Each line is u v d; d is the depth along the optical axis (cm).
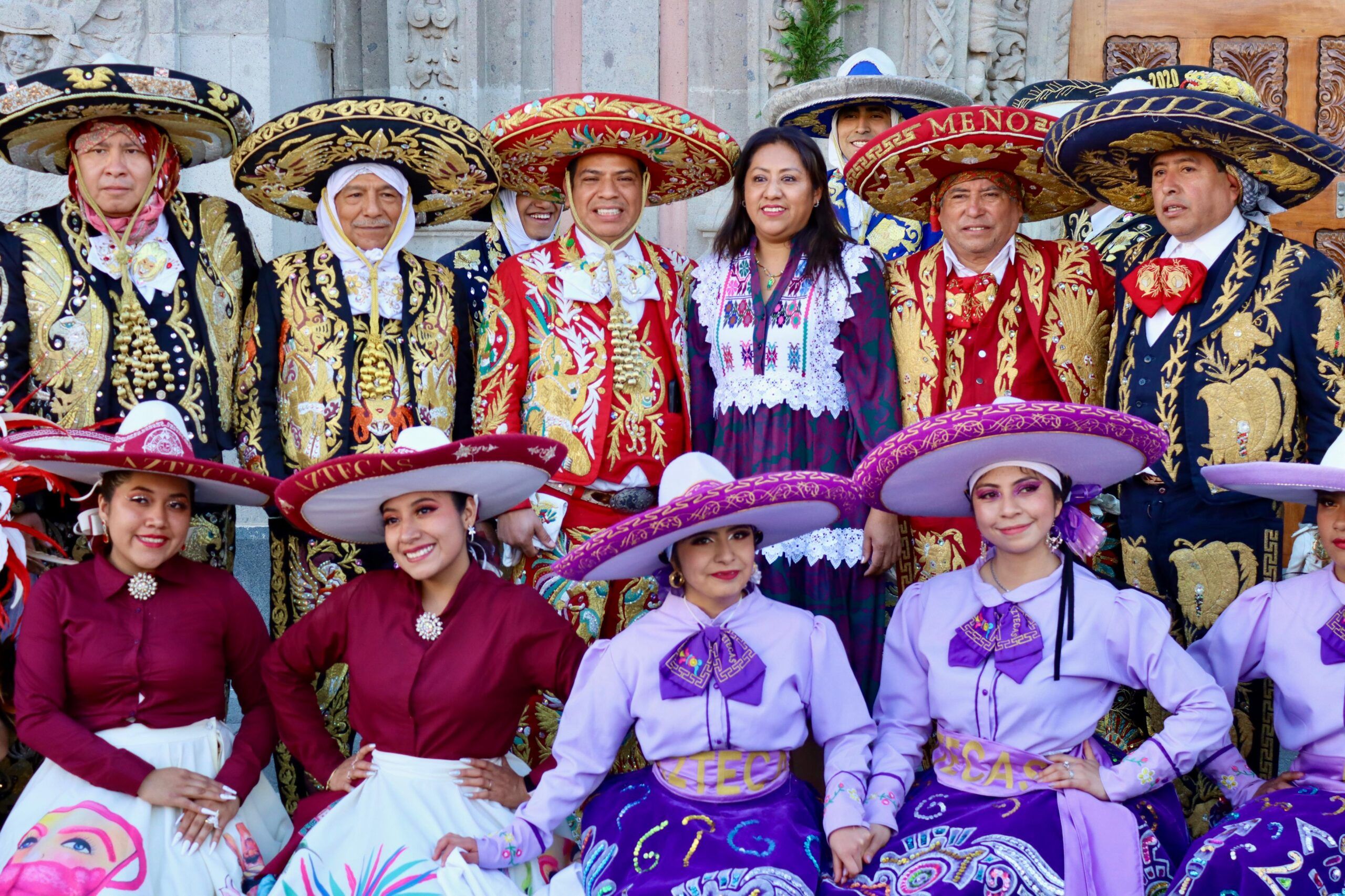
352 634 302
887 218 461
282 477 346
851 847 272
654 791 288
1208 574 321
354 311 346
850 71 475
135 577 303
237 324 356
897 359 349
